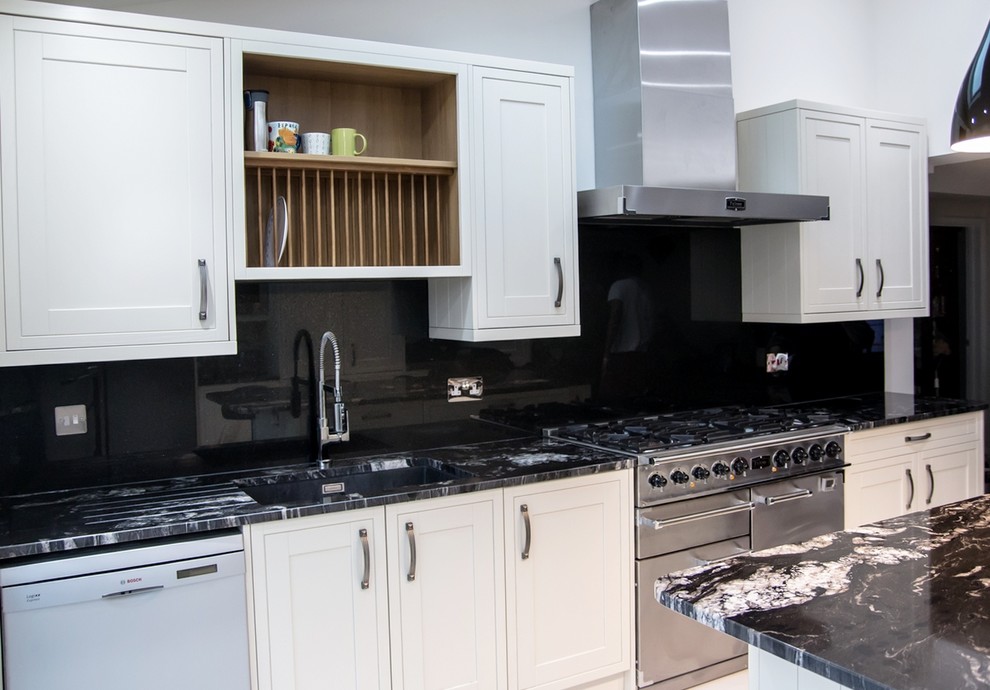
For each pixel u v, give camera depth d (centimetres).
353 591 245
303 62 271
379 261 303
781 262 377
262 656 232
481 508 265
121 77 240
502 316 299
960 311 468
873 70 450
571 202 313
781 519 327
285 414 296
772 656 156
